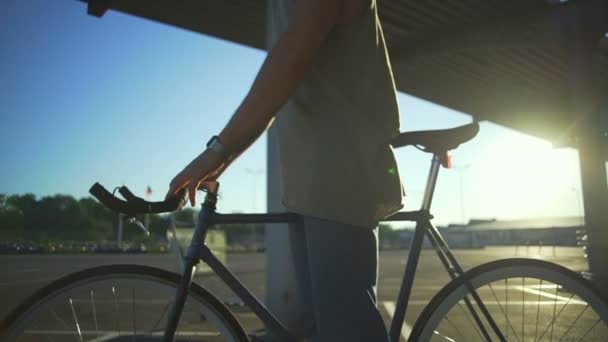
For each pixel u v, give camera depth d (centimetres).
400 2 559
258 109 102
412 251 148
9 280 925
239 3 512
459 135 132
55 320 125
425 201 151
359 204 113
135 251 3812
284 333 128
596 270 823
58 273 1145
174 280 128
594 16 564
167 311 128
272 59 101
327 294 114
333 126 113
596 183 855
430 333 151
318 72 112
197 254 127
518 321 290
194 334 171
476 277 153
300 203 115
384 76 116
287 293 380
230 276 128
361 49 112
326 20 102
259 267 1471
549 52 736
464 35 611
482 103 988
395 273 1179
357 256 114
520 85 888
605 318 150
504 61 773
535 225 6756
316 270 115
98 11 482
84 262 1808
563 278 153
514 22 596
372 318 115
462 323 192
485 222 8406
